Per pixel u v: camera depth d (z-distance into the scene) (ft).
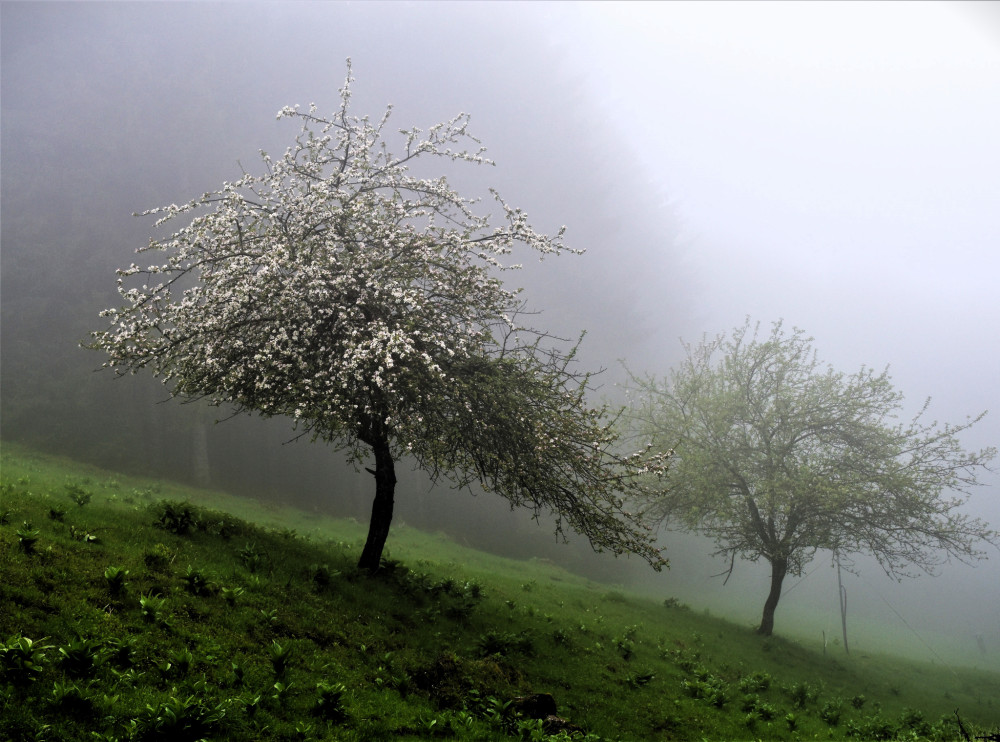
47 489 68.13
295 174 54.80
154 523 44.96
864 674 90.74
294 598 40.14
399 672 35.78
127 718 22.39
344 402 43.91
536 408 47.93
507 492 48.39
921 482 92.32
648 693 47.83
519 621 56.54
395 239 50.26
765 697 59.36
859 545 99.09
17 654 22.47
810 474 90.53
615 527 47.14
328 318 46.09
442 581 59.11
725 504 96.22
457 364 47.57
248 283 44.14
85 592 30.30
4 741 19.33
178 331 48.42
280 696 27.73
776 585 98.12
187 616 32.19
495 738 30.45
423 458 51.06
